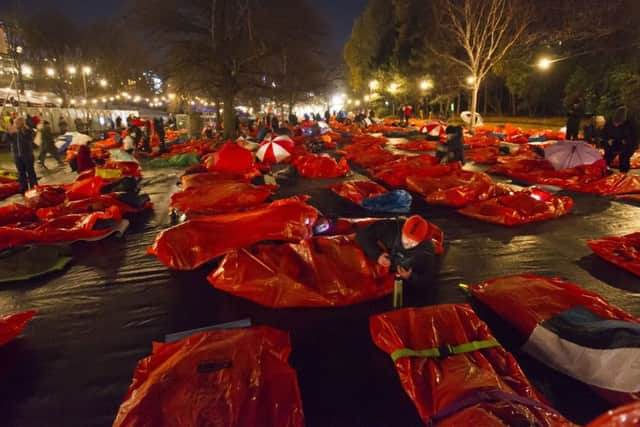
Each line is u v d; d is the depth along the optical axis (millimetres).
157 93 60969
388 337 3266
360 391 2900
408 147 16891
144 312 4035
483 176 8273
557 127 23516
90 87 48875
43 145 14789
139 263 5250
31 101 33656
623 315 3324
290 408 2488
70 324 3867
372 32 47062
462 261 5188
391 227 4105
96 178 8383
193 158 14469
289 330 3650
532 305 3494
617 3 19391
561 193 8734
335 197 8656
